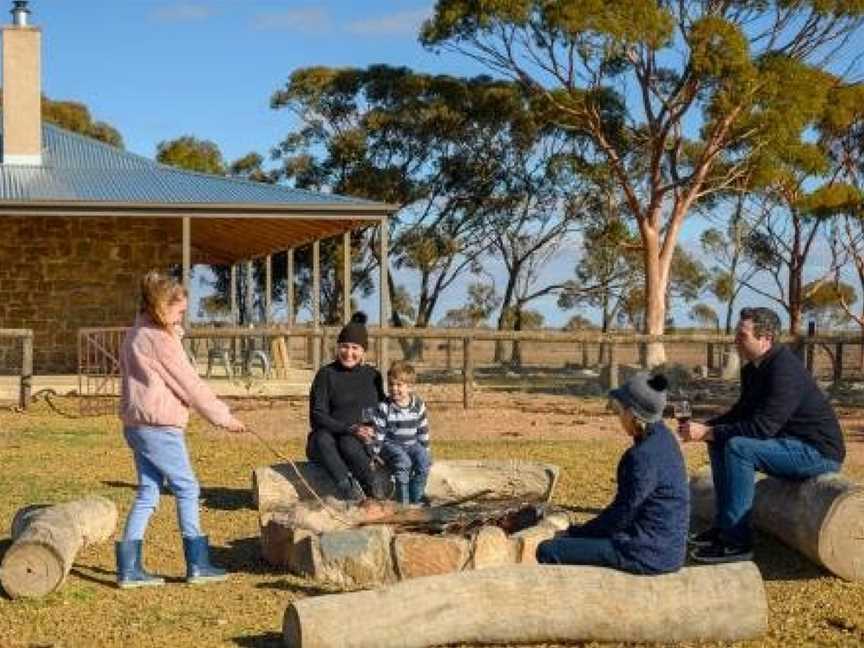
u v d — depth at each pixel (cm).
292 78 4981
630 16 3406
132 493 1084
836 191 4406
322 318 5378
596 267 5316
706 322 6481
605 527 644
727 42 3422
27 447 1418
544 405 2070
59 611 690
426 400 2148
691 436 823
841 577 780
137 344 734
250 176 5612
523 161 4972
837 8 3591
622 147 4203
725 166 4356
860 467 1308
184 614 689
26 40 2672
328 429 941
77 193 2391
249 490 1109
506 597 617
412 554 750
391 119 4856
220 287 5612
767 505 842
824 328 5475
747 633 634
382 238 2394
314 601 599
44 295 2736
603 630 625
